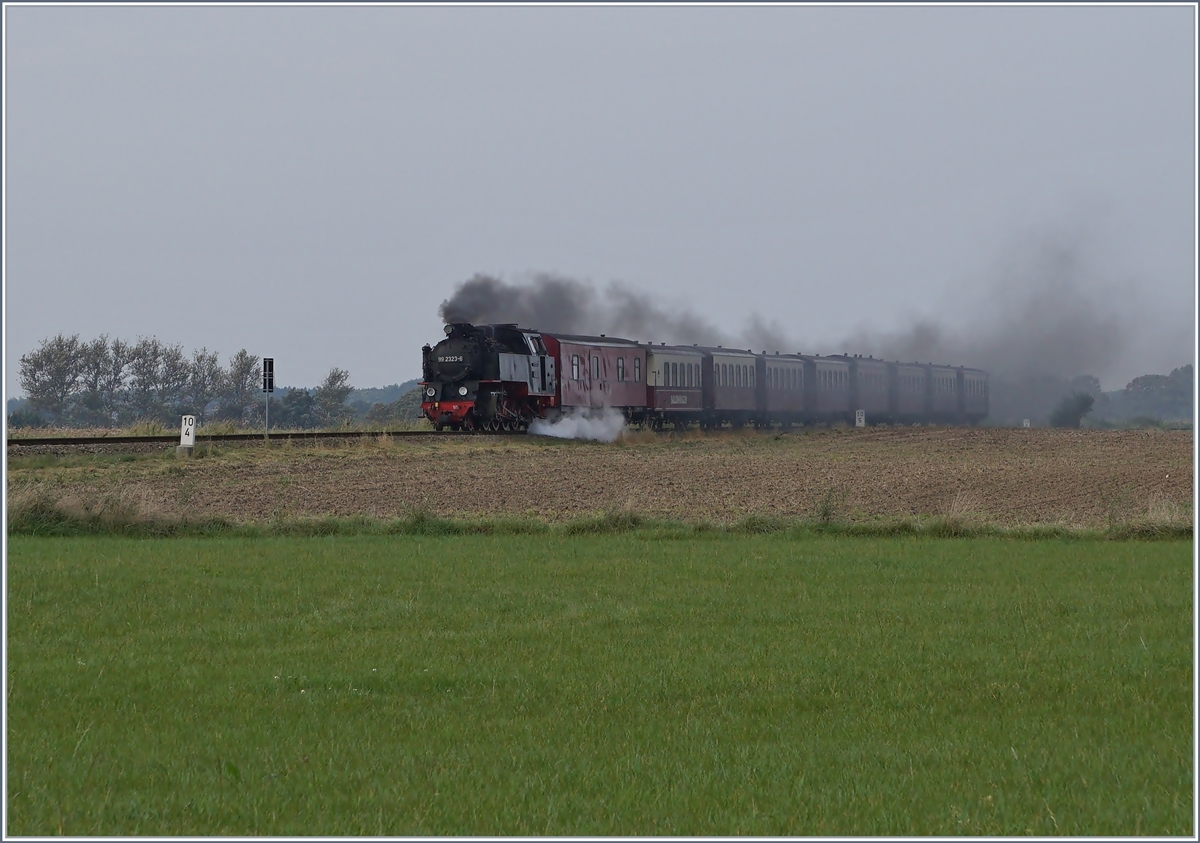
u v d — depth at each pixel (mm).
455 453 186250
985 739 40844
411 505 122375
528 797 34844
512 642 56375
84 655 53531
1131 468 177375
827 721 43281
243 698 45906
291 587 71812
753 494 136375
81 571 76688
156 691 46906
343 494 131875
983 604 66375
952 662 52094
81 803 34406
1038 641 56500
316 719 43062
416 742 40406
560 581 74688
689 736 41250
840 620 61938
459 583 73688
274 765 37781
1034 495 138500
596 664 51750
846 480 153875
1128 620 61719
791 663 51875
